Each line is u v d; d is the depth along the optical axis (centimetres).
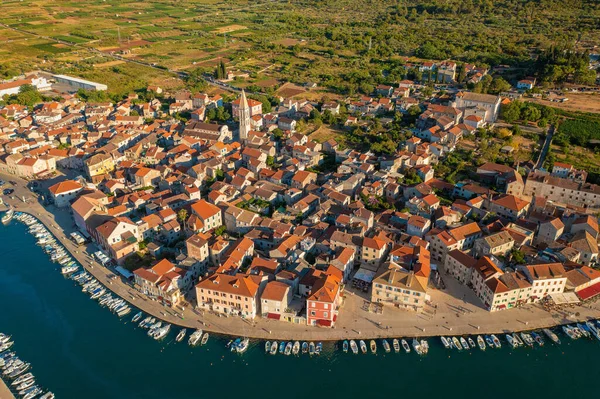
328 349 18375
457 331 18888
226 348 18525
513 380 17238
